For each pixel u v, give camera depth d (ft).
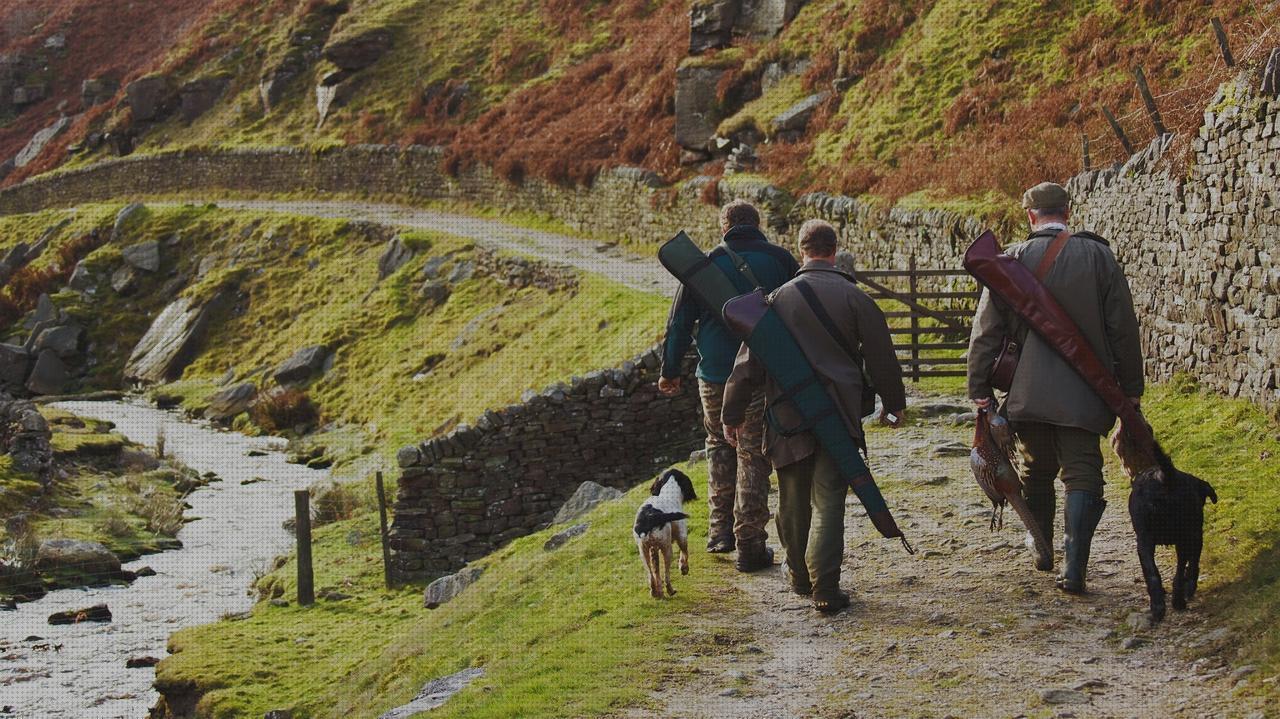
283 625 43.80
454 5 181.57
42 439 74.74
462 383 88.69
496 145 136.87
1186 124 37.83
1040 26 82.48
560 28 162.71
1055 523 25.52
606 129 123.54
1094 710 16.16
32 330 131.13
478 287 106.73
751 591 23.21
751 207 24.48
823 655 19.45
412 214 138.62
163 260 141.59
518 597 29.35
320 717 31.42
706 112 108.06
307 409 96.99
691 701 18.04
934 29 90.38
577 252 107.65
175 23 230.48
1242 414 30.91
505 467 51.19
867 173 80.89
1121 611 19.83
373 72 172.45
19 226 170.09
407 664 29.25
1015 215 55.93
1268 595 18.29
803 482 21.58
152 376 120.67
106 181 186.80
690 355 52.44
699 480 35.04
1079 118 68.18
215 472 80.18
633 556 27.96
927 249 63.98
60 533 62.03
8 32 250.78
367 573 51.34
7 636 47.80
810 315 20.65
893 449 35.24
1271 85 30.04
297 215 139.54
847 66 96.37
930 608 21.08
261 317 122.31
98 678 42.60
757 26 112.98
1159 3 72.79
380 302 110.52
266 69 186.91
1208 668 16.99
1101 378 19.75
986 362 20.54
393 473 73.00
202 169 175.01
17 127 227.61
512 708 18.86
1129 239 42.45
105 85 219.61
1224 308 33.30
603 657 20.49
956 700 17.06
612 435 52.16
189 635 43.04
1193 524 18.76
